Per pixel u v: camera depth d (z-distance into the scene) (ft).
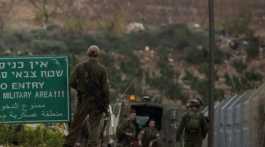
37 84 98.17
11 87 97.91
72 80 87.92
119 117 124.06
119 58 594.24
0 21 603.26
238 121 119.85
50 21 642.22
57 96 98.17
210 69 116.26
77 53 581.12
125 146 119.34
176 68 605.73
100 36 653.30
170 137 142.82
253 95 116.26
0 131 105.91
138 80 376.48
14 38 562.66
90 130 87.56
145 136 126.41
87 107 87.51
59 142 107.34
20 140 106.63
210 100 115.03
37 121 98.17
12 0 641.40
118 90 200.85
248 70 613.93
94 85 87.56
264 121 112.06
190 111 108.37
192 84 499.92
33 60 98.02
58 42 575.79
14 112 98.02
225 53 640.17
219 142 128.77
